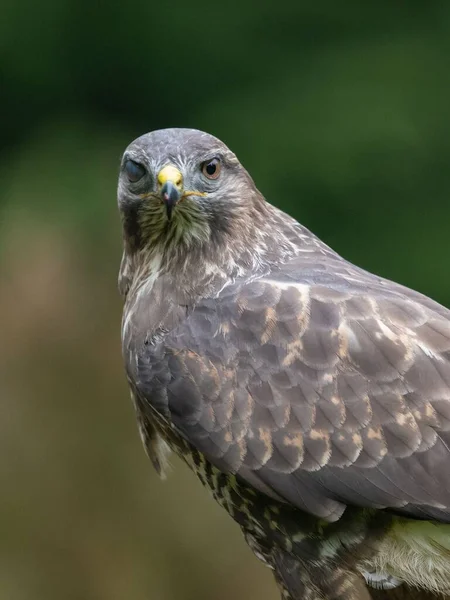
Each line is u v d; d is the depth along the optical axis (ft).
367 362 24.67
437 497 24.18
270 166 67.05
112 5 73.10
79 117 72.64
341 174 66.49
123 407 43.70
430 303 25.95
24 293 45.09
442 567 25.16
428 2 70.90
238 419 25.25
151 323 27.14
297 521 25.46
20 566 42.78
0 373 43.83
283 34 71.77
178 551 42.93
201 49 72.69
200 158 27.84
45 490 43.11
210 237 27.58
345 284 26.09
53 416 43.60
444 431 24.20
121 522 43.09
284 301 25.73
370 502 24.47
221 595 42.80
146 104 74.18
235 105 69.72
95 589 42.80
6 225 49.21
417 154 66.80
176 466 43.37
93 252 46.29
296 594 26.09
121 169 29.04
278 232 28.25
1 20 73.31
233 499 26.17
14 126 73.82
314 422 24.72
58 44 73.77
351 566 25.43
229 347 25.73
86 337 44.42
